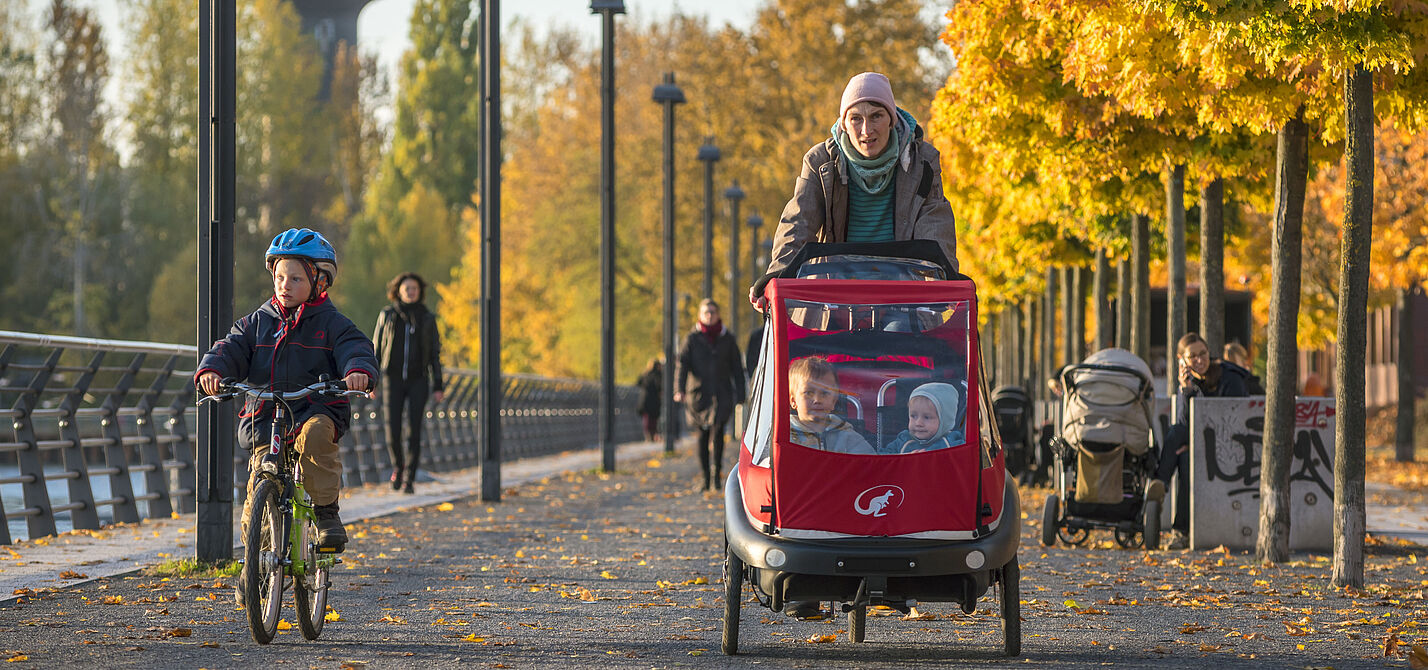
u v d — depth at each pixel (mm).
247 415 25141
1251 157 46812
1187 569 37031
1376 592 32156
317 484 24922
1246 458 42344
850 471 22625
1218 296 49625
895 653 24219
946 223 26047
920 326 23766
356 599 30484
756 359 28266
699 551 40594
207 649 23844
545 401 116500
